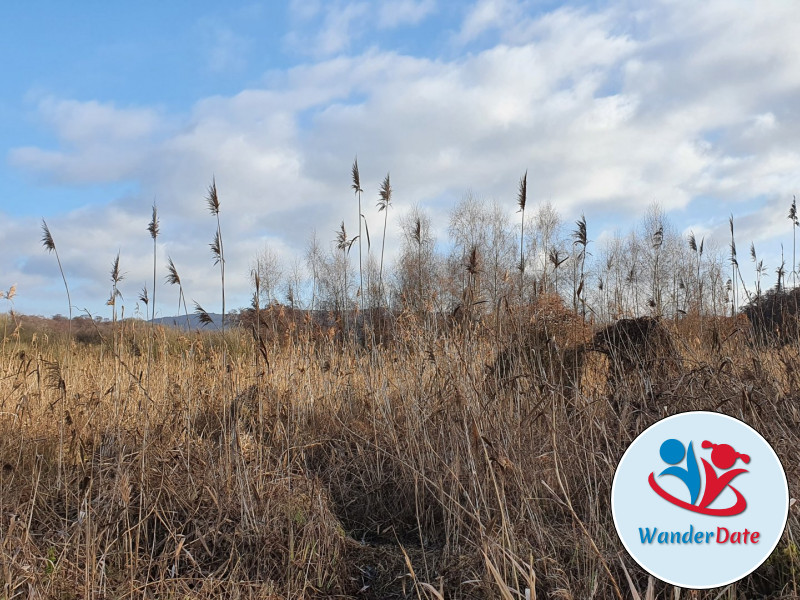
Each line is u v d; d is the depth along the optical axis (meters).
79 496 4.65
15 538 3.74
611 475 3.98
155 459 5.02
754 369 5.06
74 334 10.05
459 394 4.71
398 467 5.46
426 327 6.34
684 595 3.21
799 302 6.99
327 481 5.61
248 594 3.72
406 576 4.12
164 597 3.59
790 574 3.21
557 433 4.52
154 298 7.00
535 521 3.91
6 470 4.84
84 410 6.06
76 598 3.47
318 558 4.09
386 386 6.47
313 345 7.80
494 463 4.27
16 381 6.59
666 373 5.35
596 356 6.11
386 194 7.71
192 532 4.31
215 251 6.32
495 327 5.99
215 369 6.90
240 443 5.13
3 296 6.90
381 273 7.69
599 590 3.39
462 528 4.42
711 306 8.45
